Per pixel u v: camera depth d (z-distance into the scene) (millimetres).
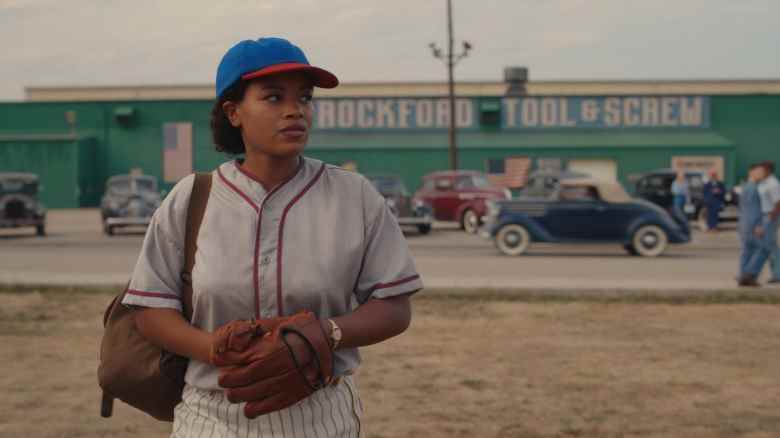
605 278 12672
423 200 26109
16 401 5875
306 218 2086
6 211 23328
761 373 6660
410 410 5637
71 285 11219
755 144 47000
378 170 46656
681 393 6070
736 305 9977
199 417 2129
